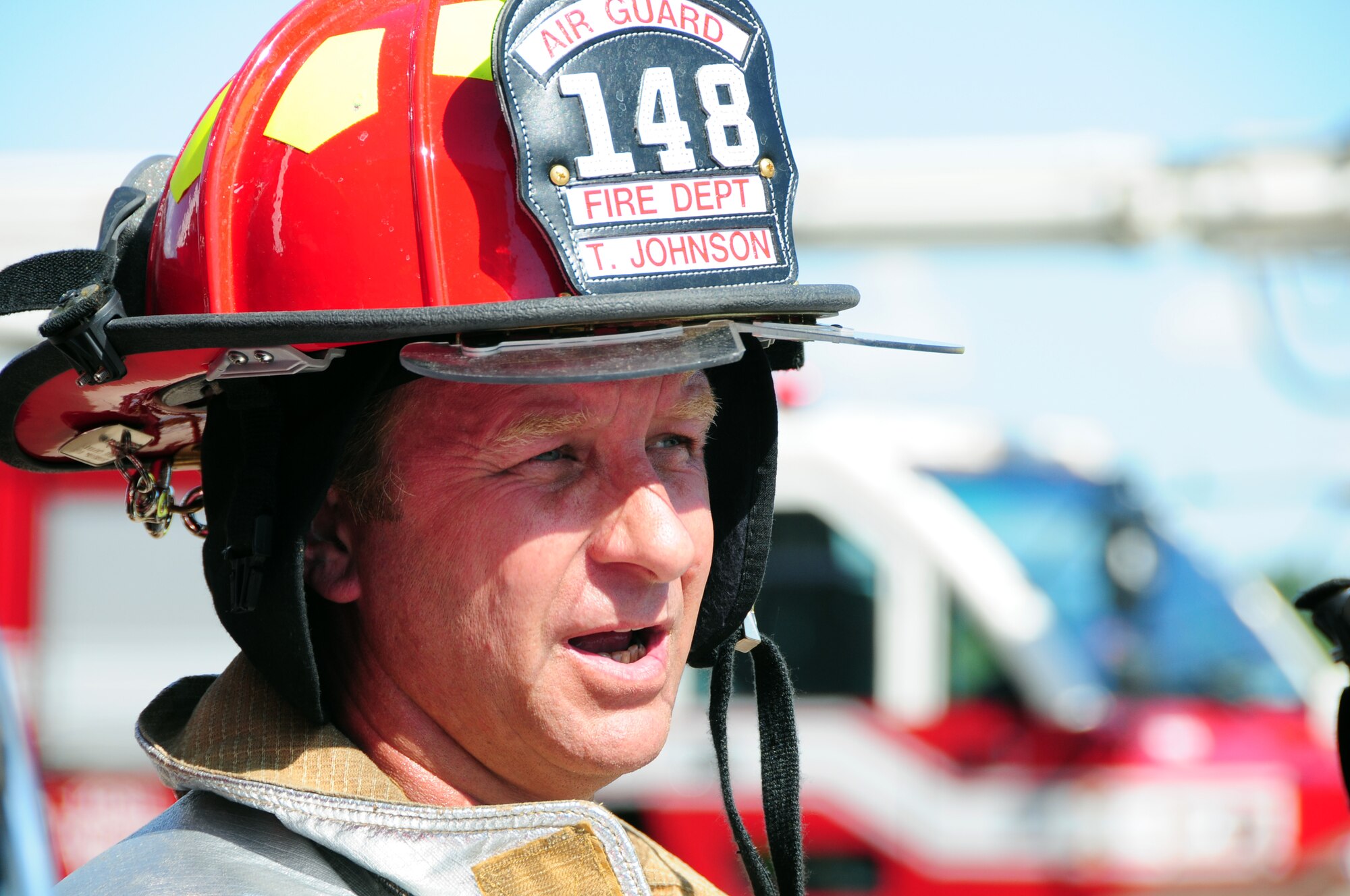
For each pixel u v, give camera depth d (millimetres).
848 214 16531
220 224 3254
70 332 3129
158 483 3957
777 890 4219
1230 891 14859
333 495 3523
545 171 3102
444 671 3430
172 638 17000
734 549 4191
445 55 3256
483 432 3363
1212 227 16312
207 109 3533
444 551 3383
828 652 15789
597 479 3453
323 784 3188
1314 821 14945
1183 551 16406
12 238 16594
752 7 3439
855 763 15406
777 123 3406
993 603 15641
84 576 17125
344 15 3439
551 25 3152
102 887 3045
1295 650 16281
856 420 16484
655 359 3135
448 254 3141
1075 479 16422
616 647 3625
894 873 15164
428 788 3514
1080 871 14906
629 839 4117
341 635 3625
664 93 3234
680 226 3201
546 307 3023
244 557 3268
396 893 3221
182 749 3350
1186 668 15727
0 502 17094
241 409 3297
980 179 16453
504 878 3145
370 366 3215
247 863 3125
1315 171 16125
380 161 3193
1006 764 15211
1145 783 14977
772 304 3234
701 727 14992
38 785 2227
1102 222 16328
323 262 3180
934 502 16000
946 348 3684
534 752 3479
